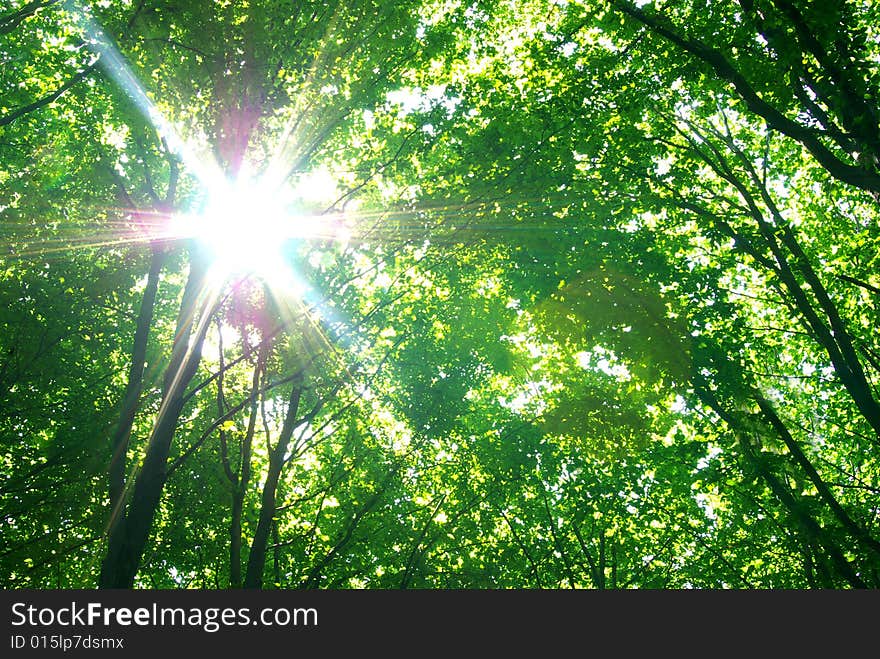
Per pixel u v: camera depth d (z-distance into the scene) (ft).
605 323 38.32
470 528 59.36
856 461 49.96
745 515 53.62
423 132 42.47
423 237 40.57
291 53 35.65
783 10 27.58
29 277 42.78
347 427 58.54
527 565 62.08
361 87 39.88
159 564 51.08
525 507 61.41
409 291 50.93
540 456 55.01
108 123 45.32
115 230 43.96
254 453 55.98
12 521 44.16
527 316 48.16
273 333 41.11
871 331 44.91
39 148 44.32
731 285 51.34
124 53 33.50
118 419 41.57
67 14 42.50
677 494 52.80
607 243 41.39
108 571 32.96
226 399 52.26
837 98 28.43
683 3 35.04
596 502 55.62
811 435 49.03
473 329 55.06
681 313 39.47
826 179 46.55
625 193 42.86
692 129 49.73
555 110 39.52
